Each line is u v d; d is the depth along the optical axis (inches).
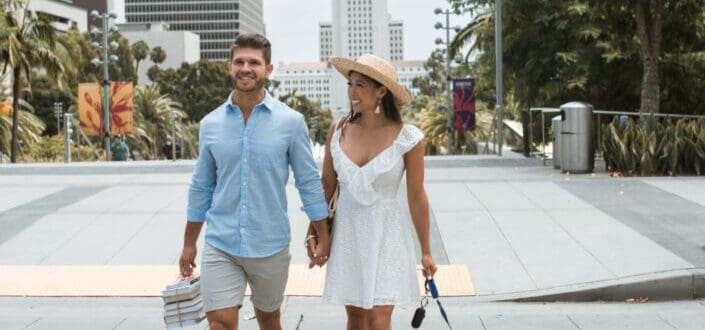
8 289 256.7
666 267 261.4
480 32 1090.1
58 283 263.4
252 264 147.9
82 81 3034.0
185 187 449.7
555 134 520.1
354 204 150.3
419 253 297.9
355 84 148.7
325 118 5128.0
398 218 151.4
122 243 319.3
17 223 355.6
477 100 2817.4
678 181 441.7
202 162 149.8
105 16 1208.2
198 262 290.7
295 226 344.2
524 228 330.0
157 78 3572.8
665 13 658.2
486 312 230.7
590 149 492.4
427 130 1828.2
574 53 929.5
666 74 915.4
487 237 317.4
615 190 414.3
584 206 371.6
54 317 227.6
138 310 237.0
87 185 461.4
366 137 150.9
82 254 303.1
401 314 230.1
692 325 213.8
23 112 1492.4
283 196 151.1
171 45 6013.8
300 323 215.3
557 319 221.9
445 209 373.4
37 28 1218.6
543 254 288.8
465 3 1008.9
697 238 302.5
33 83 2539.4
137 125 1769.2
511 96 1162.0
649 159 471.8
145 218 364.2
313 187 152.3
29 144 1488.7
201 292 148.7
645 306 237.9
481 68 1088.2
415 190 152.2
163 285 260.8
